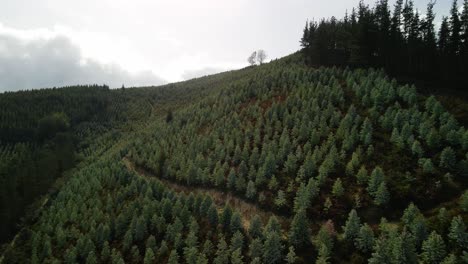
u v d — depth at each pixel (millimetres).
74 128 188750
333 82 102000
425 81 103812
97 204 86188
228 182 80438
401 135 71188
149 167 103875
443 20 113625
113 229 78375
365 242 53781
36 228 88812
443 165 63594
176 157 98562
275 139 85812
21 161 137375
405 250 47938
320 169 69062
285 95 104750
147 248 68375
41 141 174625
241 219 67125
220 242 61344
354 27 131125
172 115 143125
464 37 102562
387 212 59906
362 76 101938
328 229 58344
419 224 51188
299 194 66500
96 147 156000
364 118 81875
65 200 95875
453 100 83000
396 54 115125
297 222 59250
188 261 61656
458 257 46562
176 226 69938
